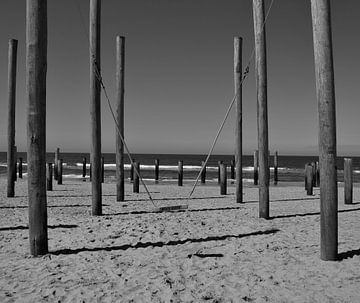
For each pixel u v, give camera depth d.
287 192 17.83
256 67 8.73
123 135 12.39
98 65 8.85
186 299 4.17
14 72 12.66
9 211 10.30
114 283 4.66
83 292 4.36
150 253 6.00
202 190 18.61
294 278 4.82
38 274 4.96
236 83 11.70
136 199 13.85
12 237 7.02
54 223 8.39
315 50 5.32
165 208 10.05
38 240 5.76
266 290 4.43
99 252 6.03
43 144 5.65
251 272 5.07
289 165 73.38
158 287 4.52
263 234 7.40
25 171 40.38
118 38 11.47
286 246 6.42
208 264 5.43
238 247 6.38
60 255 5.84
